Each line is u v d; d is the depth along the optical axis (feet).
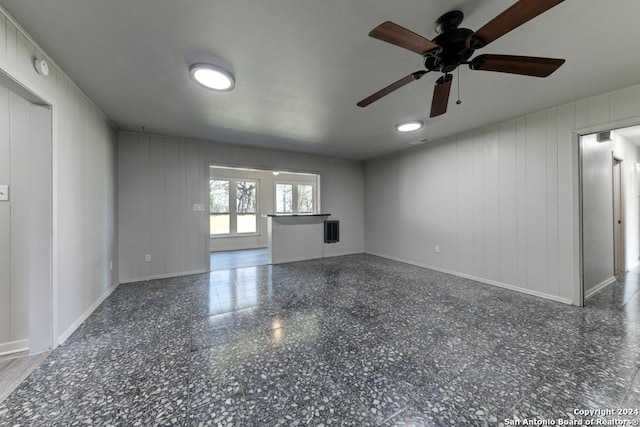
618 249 13.39
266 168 16.05
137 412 4.48
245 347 6.57
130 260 12.30
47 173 6.36
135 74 7.13
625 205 13.53
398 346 6.59
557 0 3.44
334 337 7.06
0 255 6.22
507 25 4.01
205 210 14.15
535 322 7.91
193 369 5.68
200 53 6.20
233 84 7.44
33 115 6.29
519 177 10.71
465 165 12.78
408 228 16.26
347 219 19.44
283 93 8.30
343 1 4.63
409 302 9.64
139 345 6.68
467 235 12.78
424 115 10.32
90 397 4.84
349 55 6.29
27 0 4.54
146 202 12.62
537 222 10.21
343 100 8.85
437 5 4.74
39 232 6.31
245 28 5.33
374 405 4.63
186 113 9.98
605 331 7.31
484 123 11.39
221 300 9.95
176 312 8.81
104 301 9.81
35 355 6.20
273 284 12.01
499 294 10.48
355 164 19.76
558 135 9.55
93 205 9.01
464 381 5.26
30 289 6.26
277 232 16.70
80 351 6.39
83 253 8.18
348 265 15.89
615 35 5.51
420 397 4.81
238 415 4.42
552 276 9.82
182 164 13.48
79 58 6.35
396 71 7.02
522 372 5.52
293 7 4.75
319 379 5.34
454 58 5.01
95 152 9.20
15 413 4.46
